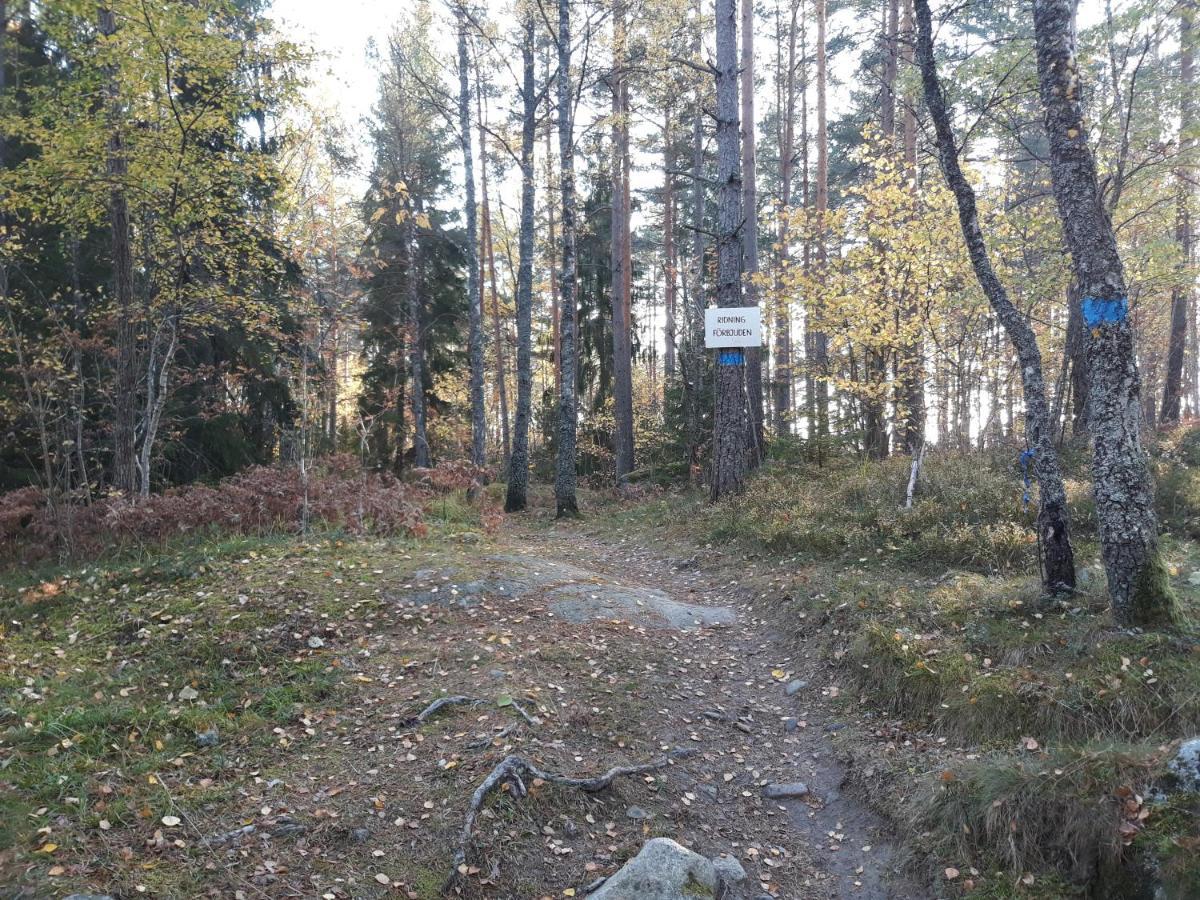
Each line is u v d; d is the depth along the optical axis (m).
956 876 3.89
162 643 5.77
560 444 14.25
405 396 24.80
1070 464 10.17
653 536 11.15
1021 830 3.89
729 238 11.67
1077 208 4.93
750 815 4.56
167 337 11.59
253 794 4.10
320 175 19.02
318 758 4.49
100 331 10.73
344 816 3.97
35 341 11.04
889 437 14.73
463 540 10.15
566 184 13.54
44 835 3.52
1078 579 5.89
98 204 10.27
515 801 4.14
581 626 6.58
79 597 6.97
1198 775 3.53
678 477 17.70
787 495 10.62
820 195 18.58
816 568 7.82
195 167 9.94
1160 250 10.96
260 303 11.65
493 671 5.51
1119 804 3.66
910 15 14.36
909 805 4.34
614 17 13.73
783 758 5.12
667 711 5.44
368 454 23.61
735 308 11.65
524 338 15.10
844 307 12.41
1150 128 10.84
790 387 21.14
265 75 10.36
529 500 16.70
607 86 15.76
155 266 11.54
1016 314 5.82
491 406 36.72
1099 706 4.40
